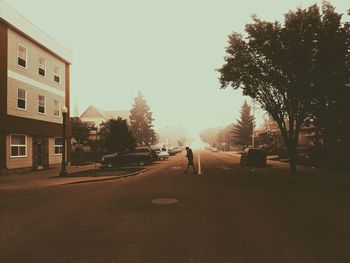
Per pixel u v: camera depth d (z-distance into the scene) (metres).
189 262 5.52
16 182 18.03
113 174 22.06
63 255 5.91
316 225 7.99
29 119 25.89
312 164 28.75
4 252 6.09
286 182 17.34
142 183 17.17
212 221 8.46
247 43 22.52
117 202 11.38
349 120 24.56
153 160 36.88
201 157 53.41
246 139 78.12
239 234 7.22
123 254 5.94
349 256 5.77
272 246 6.35
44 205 10.98
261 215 9.15
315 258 5.68
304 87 21.02
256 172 23.97
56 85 31.27
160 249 6.21
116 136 35.44
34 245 6.51
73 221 8.58
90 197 12.66
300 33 20.23
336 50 19.72
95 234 7.31
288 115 22.61
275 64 21.22
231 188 14.95
